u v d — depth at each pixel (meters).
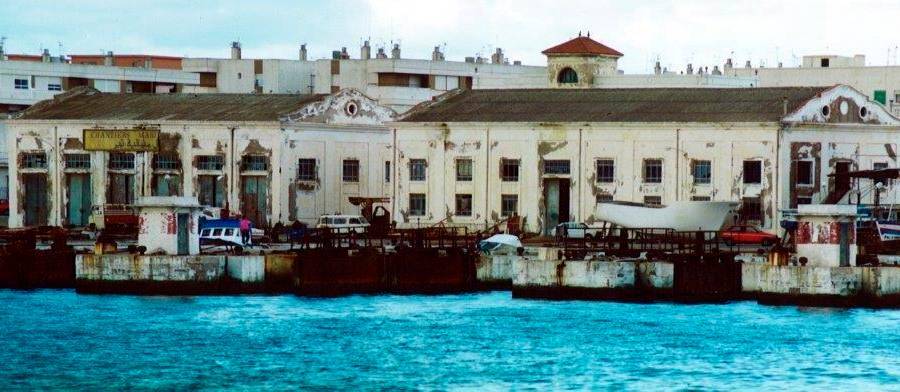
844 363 123.62
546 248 154.75
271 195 196.00
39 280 161.75
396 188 193.38
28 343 132.88
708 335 133.00
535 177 187.88
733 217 172.12
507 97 196.00
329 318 142.75
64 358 127.62
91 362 126.31
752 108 182.50
